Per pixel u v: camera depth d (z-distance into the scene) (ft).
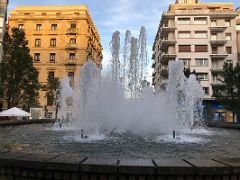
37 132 47.96
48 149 27.32
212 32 183.42
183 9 191.93
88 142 33.88
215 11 181.47
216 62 180.24
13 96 106.32
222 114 165.07
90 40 199.82
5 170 17.90
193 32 180.65
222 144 33.78
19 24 193.16
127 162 17.35
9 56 108.37
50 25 191.01
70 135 42.60
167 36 190.80
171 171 16.29
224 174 16.37
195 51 178.60
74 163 16.90
